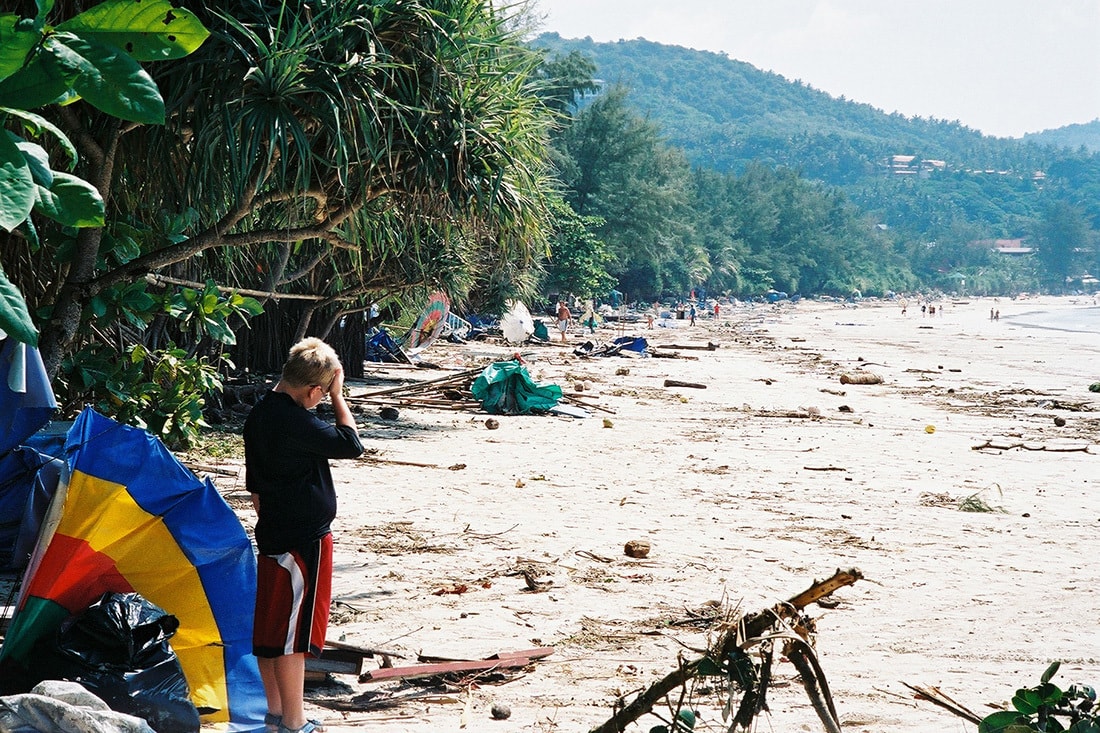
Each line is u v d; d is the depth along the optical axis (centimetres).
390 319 2853
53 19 798
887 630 742
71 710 374
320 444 444
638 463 1540
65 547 434
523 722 519
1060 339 7138
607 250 6944
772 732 522
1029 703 395
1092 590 882
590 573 866
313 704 526
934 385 3347
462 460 1480
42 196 321
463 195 1046
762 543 1021
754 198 17000
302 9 935
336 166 904
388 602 750
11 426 556
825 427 2114
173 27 291
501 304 3941
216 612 466
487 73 1092
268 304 1962
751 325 8994
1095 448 1922
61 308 854
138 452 442
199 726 444
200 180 883
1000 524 1173
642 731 506
